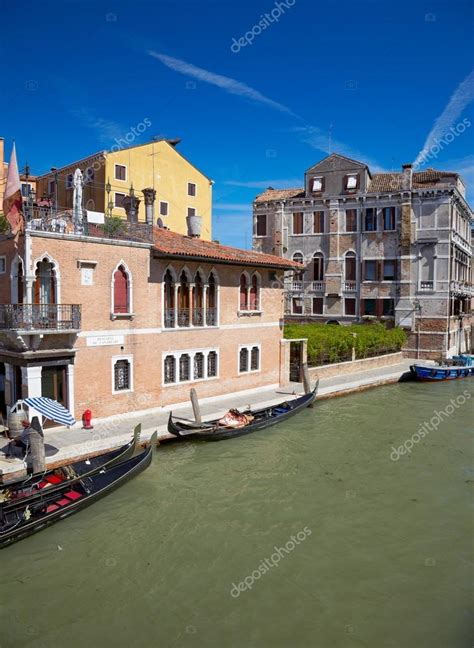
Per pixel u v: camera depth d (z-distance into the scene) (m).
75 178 18.00
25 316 16.14
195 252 20.84
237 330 23.75
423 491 14.68
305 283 41.78
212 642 8.72
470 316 47.78
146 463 14.98
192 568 10.80
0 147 29.69
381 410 24.20
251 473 15.88
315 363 29.98
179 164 36.34
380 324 37.16
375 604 9.71
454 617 9.38
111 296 18.59
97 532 12.17
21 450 14.91
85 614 9.42
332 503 13.85
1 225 18.50
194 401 18.59
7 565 10.84
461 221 41.62
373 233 39.28
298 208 41.84
